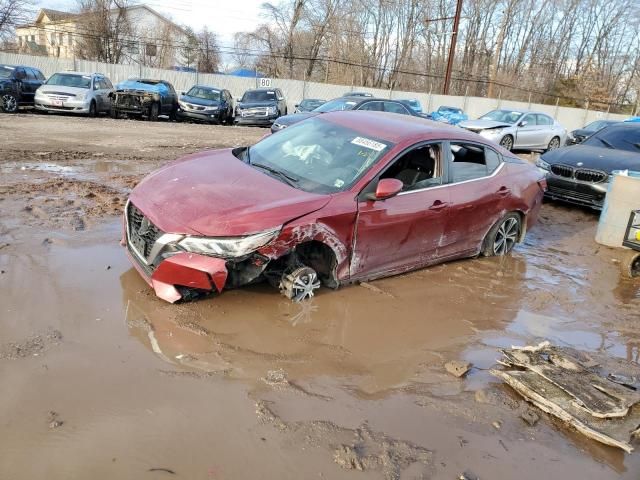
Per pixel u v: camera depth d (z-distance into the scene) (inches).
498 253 240.5
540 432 118.5
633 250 239.1
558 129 739.4
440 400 126.0
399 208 181.8
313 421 111.7
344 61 1884.8
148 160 390.6
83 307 145.7
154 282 149.0
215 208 151.3
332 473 97.6
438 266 219.8
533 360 142.8
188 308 153.3
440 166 201.5
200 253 144.0
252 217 148.7
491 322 174.7
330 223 162.2
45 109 687.7
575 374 137.6
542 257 254.5
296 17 1873.8
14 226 199.2
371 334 155.0
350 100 601.0
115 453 95.6
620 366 153.7
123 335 135.0
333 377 130.2
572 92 2016.5
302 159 190.2
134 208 165.5
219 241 144.2
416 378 134.9
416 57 1979.6
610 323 186.1
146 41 1684.3
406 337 156.3
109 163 360.2
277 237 150.2
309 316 159.9
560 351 150.5
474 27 2001.7
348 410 117.3
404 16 1909.4
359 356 141.9
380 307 173.8
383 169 177.9
